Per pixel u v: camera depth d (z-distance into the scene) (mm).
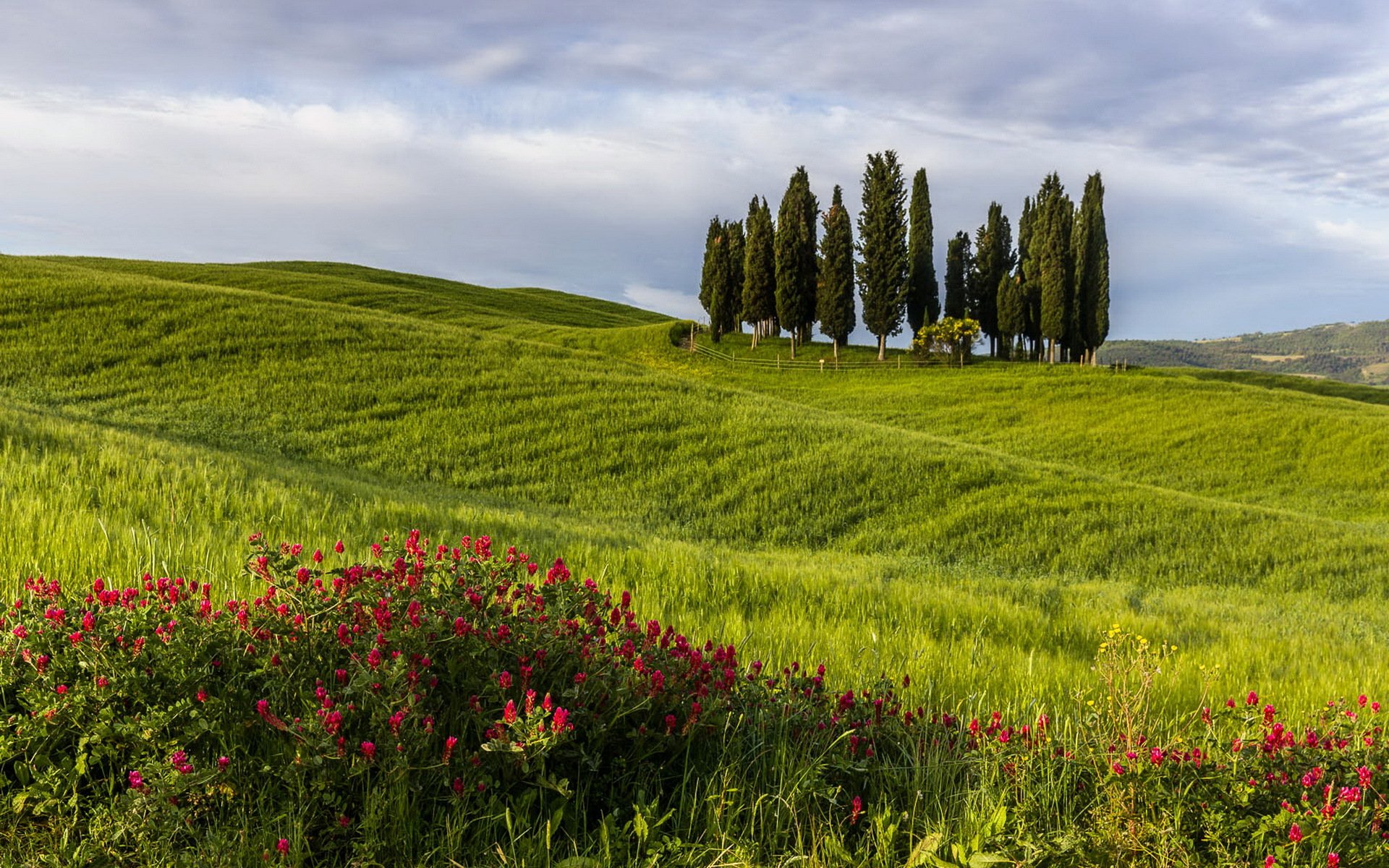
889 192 64250
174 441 19656
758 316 70562
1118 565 17078
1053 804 3357
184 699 2951
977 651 6719
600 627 3826
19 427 11977
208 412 23859
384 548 4301
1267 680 7031
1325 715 4195
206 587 3707
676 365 63750
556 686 3412
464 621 3336
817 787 3322
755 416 28250
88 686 2988
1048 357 72875
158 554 5906
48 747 2908
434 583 3928
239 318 33000
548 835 2775
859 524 19469
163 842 2607
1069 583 14789
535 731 2812
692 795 3311
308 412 25000
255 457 19891
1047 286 67438
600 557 9430
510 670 3432
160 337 29812
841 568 13125
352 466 21328
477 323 73875
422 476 21266
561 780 3010
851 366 64625
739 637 6340
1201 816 3076
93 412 22375
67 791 2783
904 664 5836
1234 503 22938
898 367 64250
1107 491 21750
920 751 3844
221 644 3273
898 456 23891
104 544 5859
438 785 2988
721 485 21688
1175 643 8625
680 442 24797
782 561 13352
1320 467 34156
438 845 2762
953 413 45844
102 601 3490
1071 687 5676
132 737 2846
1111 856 2975
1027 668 6309
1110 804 3143
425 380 29109
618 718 3285
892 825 3076
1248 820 3029
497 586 3889
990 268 79250
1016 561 17141
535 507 18828
